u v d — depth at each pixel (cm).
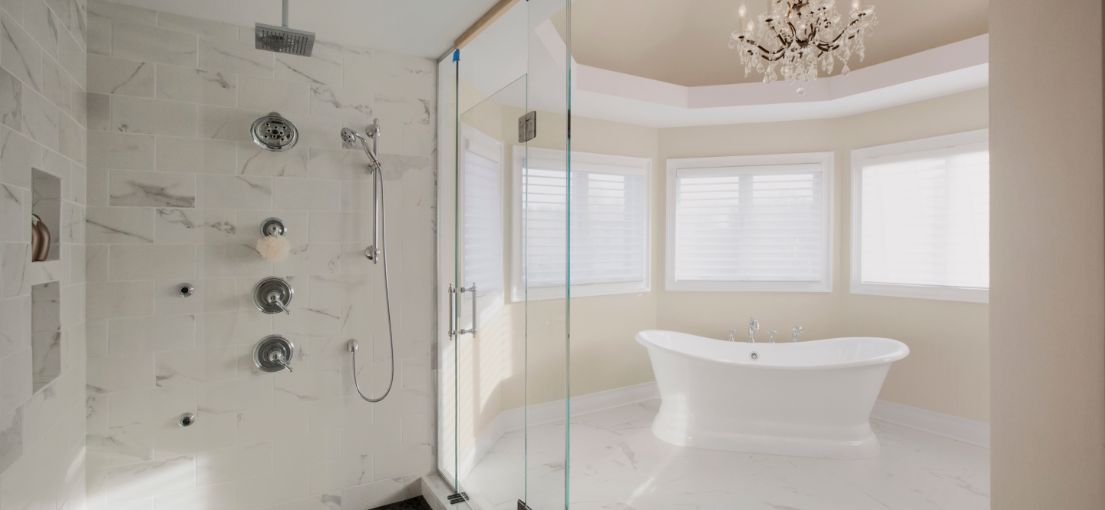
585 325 421
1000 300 94
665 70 418
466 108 258
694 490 289
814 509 268
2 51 133
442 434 278
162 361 226
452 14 229
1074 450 83
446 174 274
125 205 218
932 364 377
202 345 233
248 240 239
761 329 445
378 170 255
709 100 403
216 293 234
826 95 384
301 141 249
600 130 431
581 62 391
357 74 260
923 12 344
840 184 428
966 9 329
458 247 267
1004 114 93
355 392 263
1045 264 87
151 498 225
